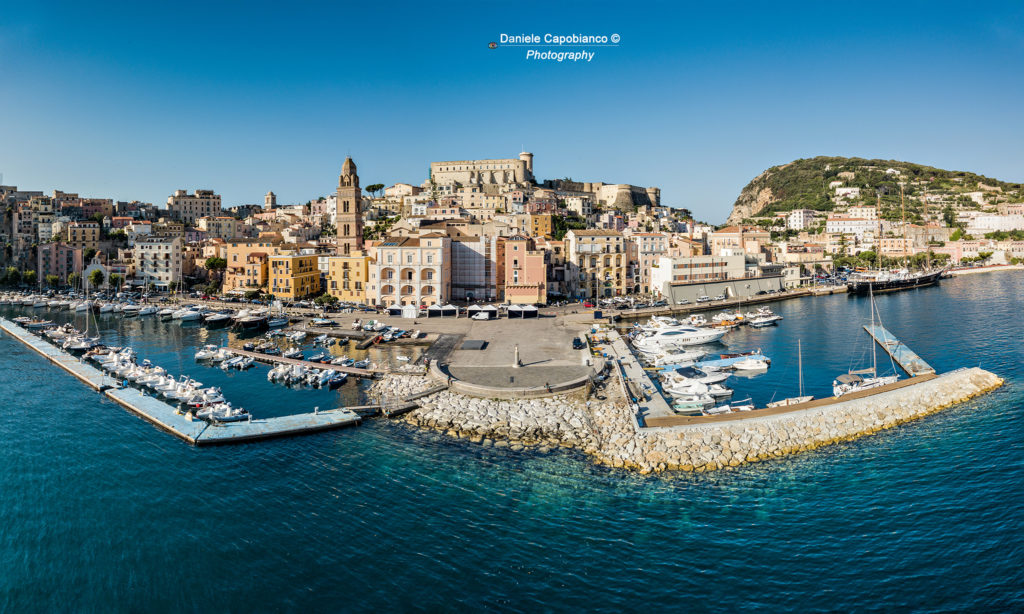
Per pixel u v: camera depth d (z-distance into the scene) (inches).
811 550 1929.1
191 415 3110.2
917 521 2081.7
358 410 3228.3
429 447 2792.8
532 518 2135.8
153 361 4569.4
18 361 4616.1
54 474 2504.9
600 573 1820.9
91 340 5177.2
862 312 6747.1
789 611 1653.5
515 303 7214.6
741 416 2942.9
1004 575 1785.2
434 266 6796.3
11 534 2059.5
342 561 1893.5
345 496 2309.3
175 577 1824.6
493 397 3447.3
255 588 1769.2
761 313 6402.6
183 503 2261.3
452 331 5452.8
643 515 2149.4
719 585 1763.0
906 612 1646.2
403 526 2091.5
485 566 1857.8
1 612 1689.2
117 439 2886.3
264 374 4148.6
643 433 2780.5
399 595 1729.8
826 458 2598.4
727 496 2282.2
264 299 7839.6
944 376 3496.6
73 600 1736.0
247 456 2684.5
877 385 3427.7
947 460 2541.8
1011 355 4242.1
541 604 1688.0
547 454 2699.3
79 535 2049.7
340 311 6815.9
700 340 5049.2
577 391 3535.9
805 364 4293.8
